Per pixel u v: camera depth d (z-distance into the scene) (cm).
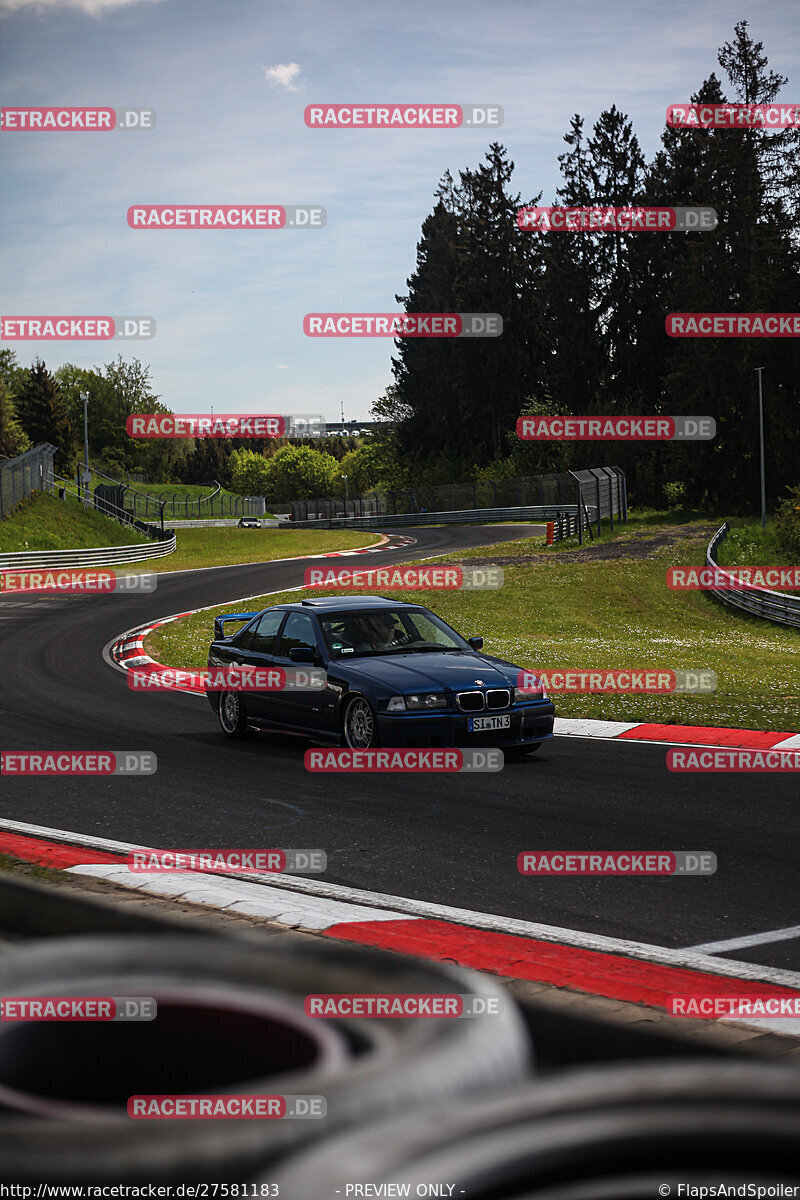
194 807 877
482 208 10075
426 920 560
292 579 4194
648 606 3538
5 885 257
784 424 7225
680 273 7650
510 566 4572
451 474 10381
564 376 9069
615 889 627
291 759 1107
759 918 567
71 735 1292
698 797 893
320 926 543
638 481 8356
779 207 7362
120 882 629
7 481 5478
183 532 7794
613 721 1364
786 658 2205
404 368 11156
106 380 16525
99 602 3566
